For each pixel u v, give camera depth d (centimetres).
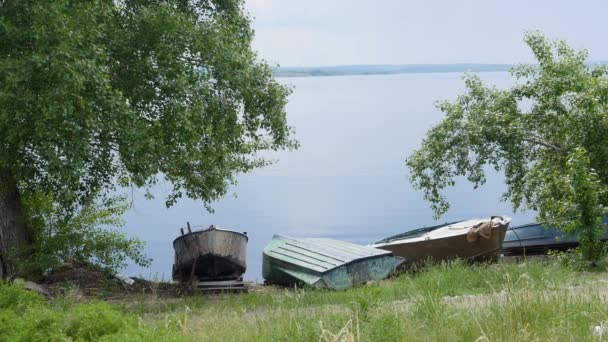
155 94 1675
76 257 1881
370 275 1791
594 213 1680
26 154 1595
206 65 1692
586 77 2175
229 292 1753
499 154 2216
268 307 1256
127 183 1853
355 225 4391
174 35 1656
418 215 4769
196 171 1916
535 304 859
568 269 1470
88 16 1528
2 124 1428
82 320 844
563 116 2139
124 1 1747
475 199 5447
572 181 1717
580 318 834
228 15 1928
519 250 2294
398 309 948
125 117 1531
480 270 1394
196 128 1709
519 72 2241
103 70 1488
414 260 2044
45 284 1744
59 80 1412
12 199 1772
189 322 1059
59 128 1426
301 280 1795
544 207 2020
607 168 2031
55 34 1438
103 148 1627
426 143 2302
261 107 1811
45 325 842
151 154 1652
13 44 1499
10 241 1755
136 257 1945
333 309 1013
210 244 1811
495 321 812
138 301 1543
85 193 1683
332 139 10106
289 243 1969
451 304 977
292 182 6525
